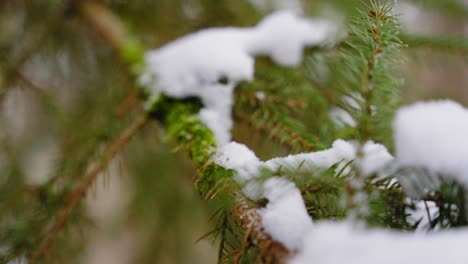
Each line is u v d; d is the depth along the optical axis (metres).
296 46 0.79
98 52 1.01
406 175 0.64
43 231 0.75
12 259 0.74
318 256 0.54
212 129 0.73
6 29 0.99
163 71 0.76
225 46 0.77
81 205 0.77
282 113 0.76
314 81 0.79
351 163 0.64
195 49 0.76
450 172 0.64
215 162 0.67
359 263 0.50
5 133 0.93
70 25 0.97
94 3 0.93
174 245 1.20
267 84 0.77
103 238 1.33
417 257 0.48
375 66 0.66
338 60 0.77
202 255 1.25
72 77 1.03
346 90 0.74
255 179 0.64
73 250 0.80
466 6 1.00
